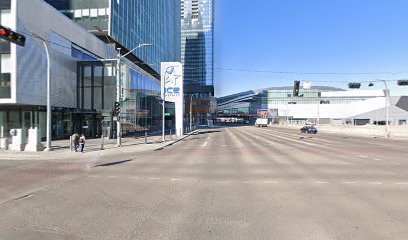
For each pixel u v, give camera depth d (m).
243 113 179.00
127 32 60.19
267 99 167.88
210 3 150.00
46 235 5.79
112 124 39.22
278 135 50.53
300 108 155.88
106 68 40.09
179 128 48.47
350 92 156.75
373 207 7.71
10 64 28.53
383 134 51.16
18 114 32.41
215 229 6.12
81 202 8.22
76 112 36.50
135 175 12.66
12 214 7.12
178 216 6.98
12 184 10.73
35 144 23.20
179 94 48.72
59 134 36.09
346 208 7.62
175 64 48.53
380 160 17.58
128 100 43.53
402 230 6.04
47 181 11.33
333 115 140.88
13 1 28.64
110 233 5.89
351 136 49.12
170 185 10.55
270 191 9.57
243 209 7.55
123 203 8.13
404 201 8.30
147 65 74.31
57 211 7.37
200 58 149.25
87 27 52.09
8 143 24.78
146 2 74.06
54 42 35.31
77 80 40.06
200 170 14.02
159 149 26.33
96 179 11.73
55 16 35.50
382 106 108.06
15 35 17.22
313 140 37.53
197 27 149.38
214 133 59.47
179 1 135.12
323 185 10.48
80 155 20.98
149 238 5.64
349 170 13.84
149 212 7.29
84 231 6.00
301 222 6.54
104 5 51.97
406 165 15.52
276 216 6.97
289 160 17.67
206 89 147.12
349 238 5.63
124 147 27.23
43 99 32.59
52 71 34.25
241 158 18.88
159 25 88.56
